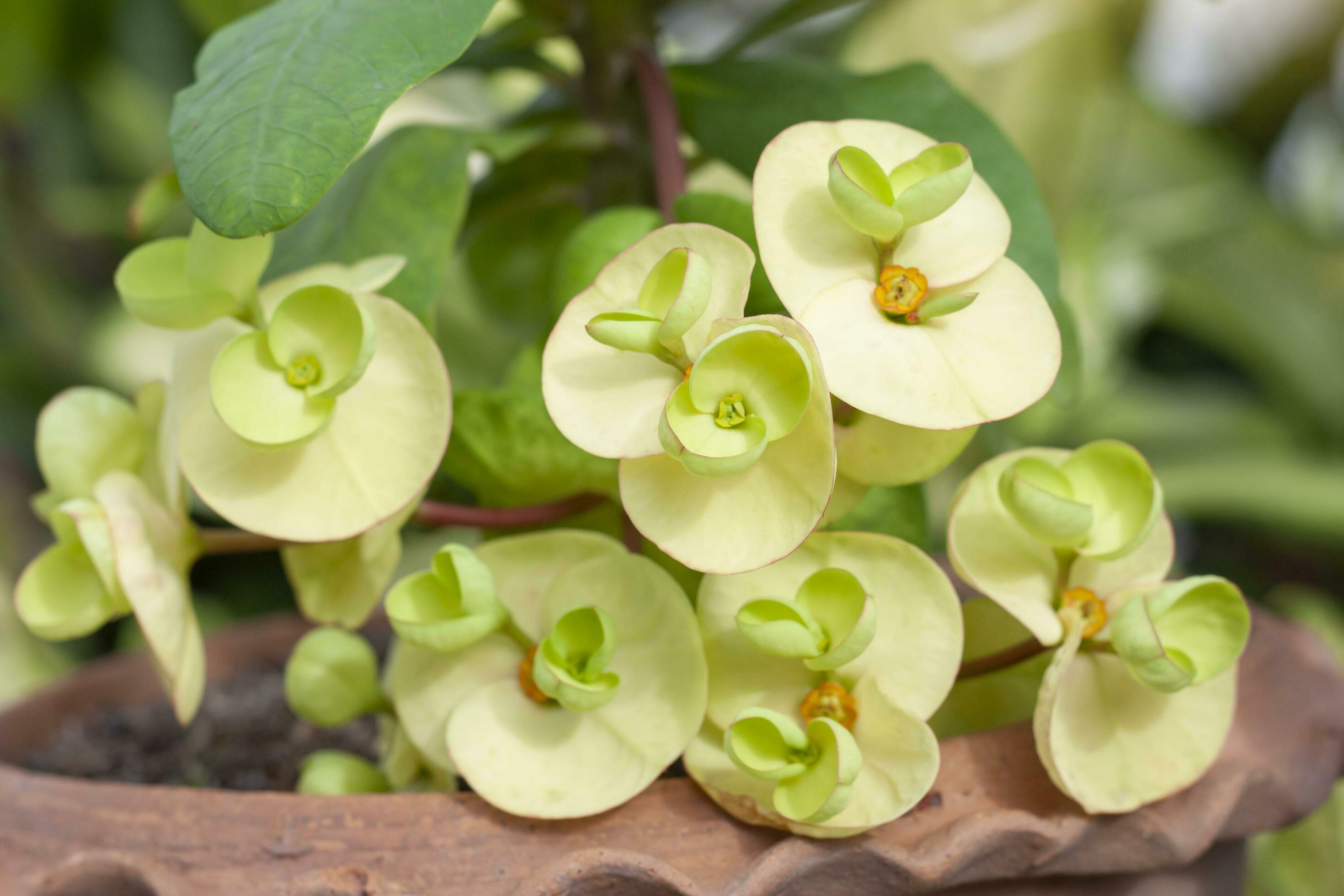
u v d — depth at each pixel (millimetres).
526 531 396
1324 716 385
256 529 355
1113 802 362
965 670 374
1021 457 368
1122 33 809
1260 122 1052
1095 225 818
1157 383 1012
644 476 348
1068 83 775
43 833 365
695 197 383
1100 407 859
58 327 888
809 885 353
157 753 429
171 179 385
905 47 761
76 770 423
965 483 370
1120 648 353
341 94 345
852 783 342
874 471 364
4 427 869
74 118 980
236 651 467
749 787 356
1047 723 356
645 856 349
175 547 370
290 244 404
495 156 405
